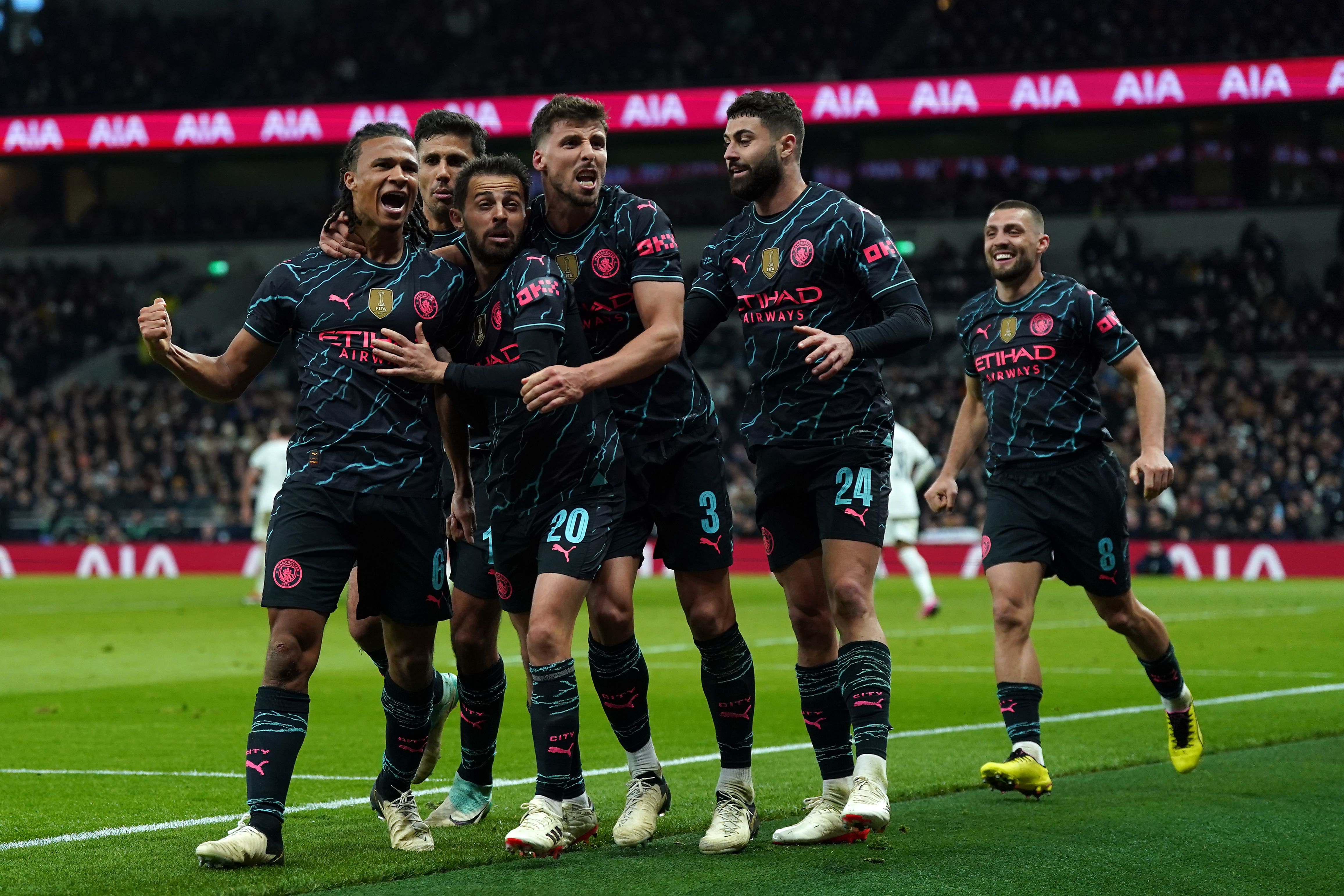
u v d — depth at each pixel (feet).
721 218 224.33
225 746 46.26
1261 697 55.52
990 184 218.38
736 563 166.81
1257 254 204.03
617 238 31.12
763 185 32.19
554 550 29.40
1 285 237.66
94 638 89.61
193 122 206.18
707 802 35.50
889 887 25.93
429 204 35.55
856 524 31.12
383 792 30.91
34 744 46.70
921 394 191.83
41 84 230.89
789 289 31.91
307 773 40.93
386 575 29.91
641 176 229.66
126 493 193.67
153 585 151.23
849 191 224.33
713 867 27.86
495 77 223.51
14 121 209.46
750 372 33.04
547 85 217.36
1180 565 152.05
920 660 72.79
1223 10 198.90
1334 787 36.50
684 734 48.37
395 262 29.96
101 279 235.20
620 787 37.81
